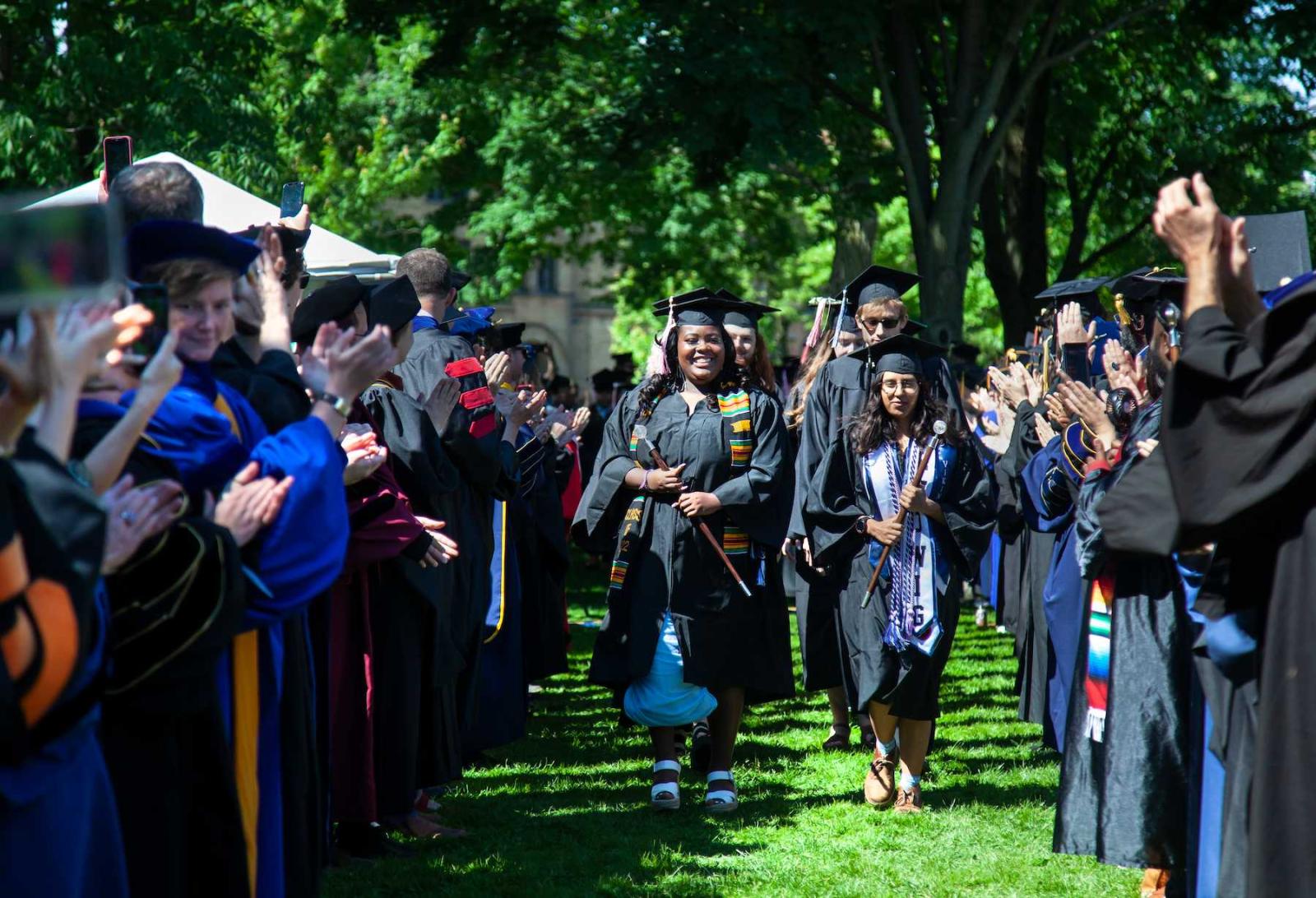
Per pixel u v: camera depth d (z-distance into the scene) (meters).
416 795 6.64
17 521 2.95
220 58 20.77
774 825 7.19
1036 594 8.73
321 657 5.43
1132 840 5.55
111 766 3.61
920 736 7.45
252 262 4.05
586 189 28.92
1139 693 5.64
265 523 3.85
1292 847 3.62
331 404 4.21
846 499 7.54
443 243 34.38
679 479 7.41
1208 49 25.25
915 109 20.98
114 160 5.70
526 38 21.97
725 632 7.27
